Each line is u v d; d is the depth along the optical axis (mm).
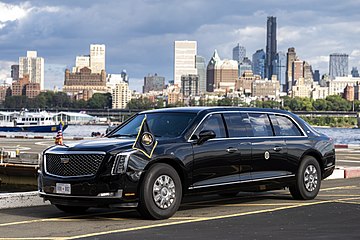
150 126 12453
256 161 12930
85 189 11055
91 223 11148
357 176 21156
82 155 11227
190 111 12586
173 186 11531
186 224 10914
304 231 10258
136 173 11117
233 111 13000
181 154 11703
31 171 29312
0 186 30391
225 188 12375
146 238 9734
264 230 10344
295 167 13742
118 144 11336
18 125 114875
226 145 12438
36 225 10984
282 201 13836
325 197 14609
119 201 11031
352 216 11758
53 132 115750
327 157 14516
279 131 13656
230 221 11211
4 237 9875
